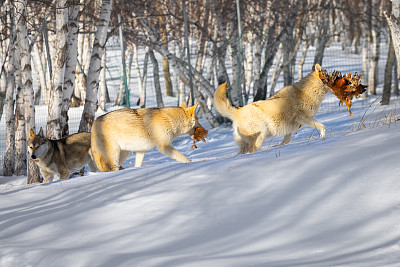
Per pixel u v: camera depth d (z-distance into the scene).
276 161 7.91
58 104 15.73
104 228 6.18
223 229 5.71
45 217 6.94
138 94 60.00
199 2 38.38
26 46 16.55
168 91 58.91
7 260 5.18
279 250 4.90
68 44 16.84
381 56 76.44
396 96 41.56
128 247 5.43
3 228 6.61
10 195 8.80
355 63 68.50
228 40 32.25
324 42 47.03
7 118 20.98
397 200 5.68
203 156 17.27
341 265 4.30
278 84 59.28
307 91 12.27
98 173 10.14
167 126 12.30
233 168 7.88
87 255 5.16
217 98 12.61
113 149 12.46
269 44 35.47
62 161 13.76
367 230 5.08
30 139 13.20
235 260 4.71
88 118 17.56
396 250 4.48
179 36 42.47
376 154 7.36
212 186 7.17
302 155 8.05
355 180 6.51
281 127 12.35
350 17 41.59
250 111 12.31
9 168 20.86
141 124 12.29
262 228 5.58
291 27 34.06
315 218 5.62
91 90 17.56
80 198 7.80
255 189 6.80
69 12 16.91
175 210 6.48
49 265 4.97
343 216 5.54
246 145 12.70
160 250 5.25
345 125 19.12
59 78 15.64
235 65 32.44
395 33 14.73
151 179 8.20
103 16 17.44
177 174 8.20
